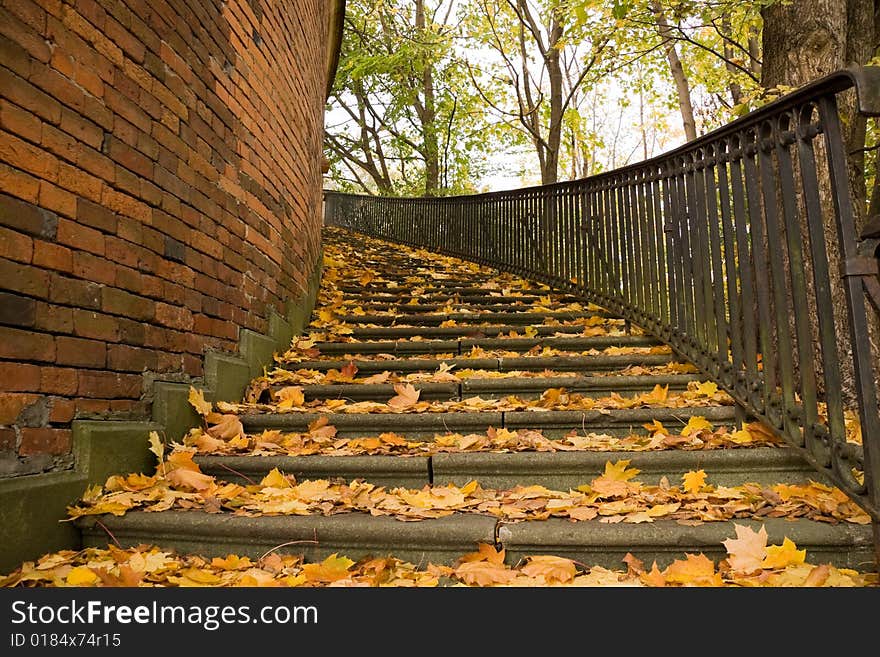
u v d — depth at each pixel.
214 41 3.52
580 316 5.60
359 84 19.73
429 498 2.57
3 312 2.01
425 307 6.32
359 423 3.43
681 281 4.15
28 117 2.11
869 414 2.11
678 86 13.12
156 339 2.90
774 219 2.83
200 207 3.33
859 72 1.95
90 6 2.44
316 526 2.28
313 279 6.02
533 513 2.48
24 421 2.12
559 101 14.60
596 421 3.36
